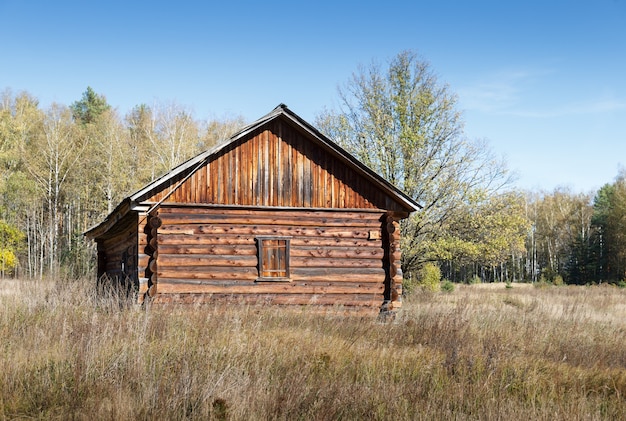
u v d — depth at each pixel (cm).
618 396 1030
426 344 1391
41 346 1149
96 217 6294
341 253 2052
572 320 1920
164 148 5756
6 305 1491
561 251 8969
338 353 1202
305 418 873
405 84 3488
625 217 7669
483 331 1530
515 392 1061
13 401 888
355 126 3562
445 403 952
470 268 8625
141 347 1093
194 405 860
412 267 3441
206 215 1952
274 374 1059
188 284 1905
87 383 940
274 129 2039
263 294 1966
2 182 5609
